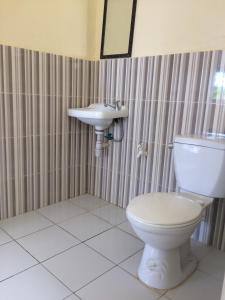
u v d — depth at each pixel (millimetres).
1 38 1812
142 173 2168
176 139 1657
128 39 2096
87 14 2275
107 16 2238
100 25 2316
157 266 1415
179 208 1395
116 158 2346
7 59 1843
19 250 1686
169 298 1353
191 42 1759
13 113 1953
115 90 2238
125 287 1411
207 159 1526
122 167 2312
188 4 1740
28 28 1939
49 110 2168
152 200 1498
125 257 1661
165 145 1974
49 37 2070
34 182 2215
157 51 1942
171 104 1889
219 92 1652
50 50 2094
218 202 1758
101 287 1405
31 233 1890
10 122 1952
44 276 1465
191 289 1418
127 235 1910
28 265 1548
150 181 2123
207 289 1421
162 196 1568
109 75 2264
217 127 1691
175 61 1821
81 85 2346
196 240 1901
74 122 2385
